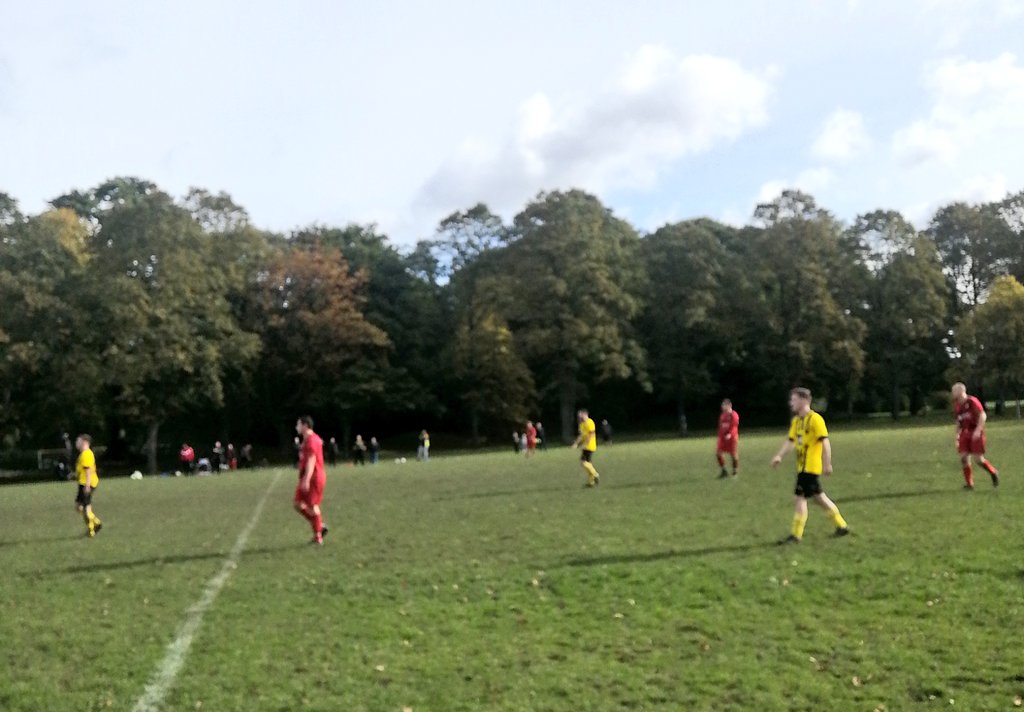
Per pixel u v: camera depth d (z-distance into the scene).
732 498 17.91
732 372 85.38
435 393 78.88
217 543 15.47
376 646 8.06
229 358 61.03
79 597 10.99
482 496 21.88
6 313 53.94
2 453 68.81
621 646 7.69
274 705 6.61
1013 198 80.00
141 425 66.06
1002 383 67.50
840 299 76.44
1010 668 6.56
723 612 8.59
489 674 7.11
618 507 17.48
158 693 6.99
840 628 7.81
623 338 70.44
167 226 57.25
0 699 6.98
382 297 78.19
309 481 14.61
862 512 14.46
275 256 69.75
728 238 85.38
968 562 9.92
